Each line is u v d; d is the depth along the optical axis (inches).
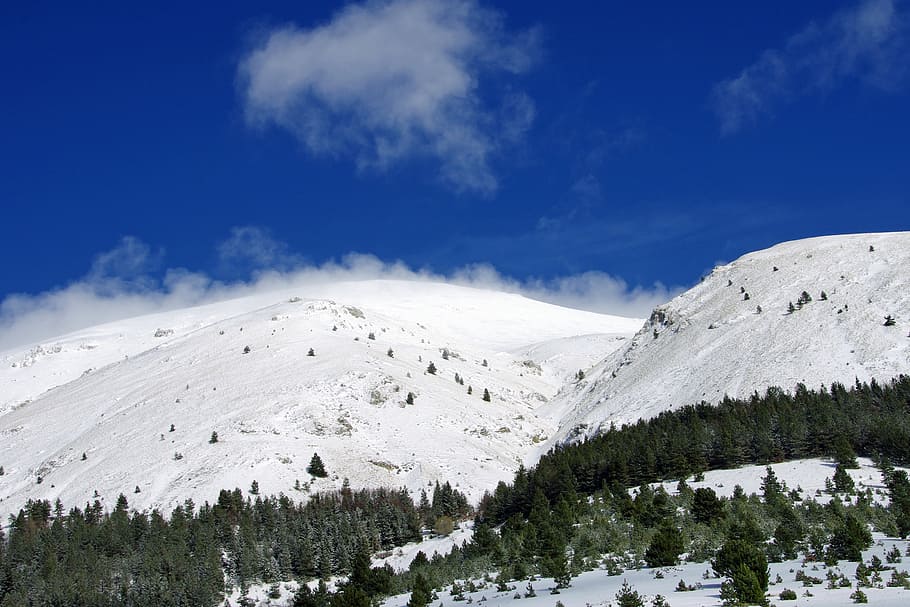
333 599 2367.1
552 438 7416.3
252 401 7224.4
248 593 3939.5
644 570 2357.3
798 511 2883.9
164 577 3993.6
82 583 3927.2
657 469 4062.5
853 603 1469.0
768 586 1785.2
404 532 4530.0
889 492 3139.8
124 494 5762.8
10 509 5994.1
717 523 2827.3
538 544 2994.6
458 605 2336.4
